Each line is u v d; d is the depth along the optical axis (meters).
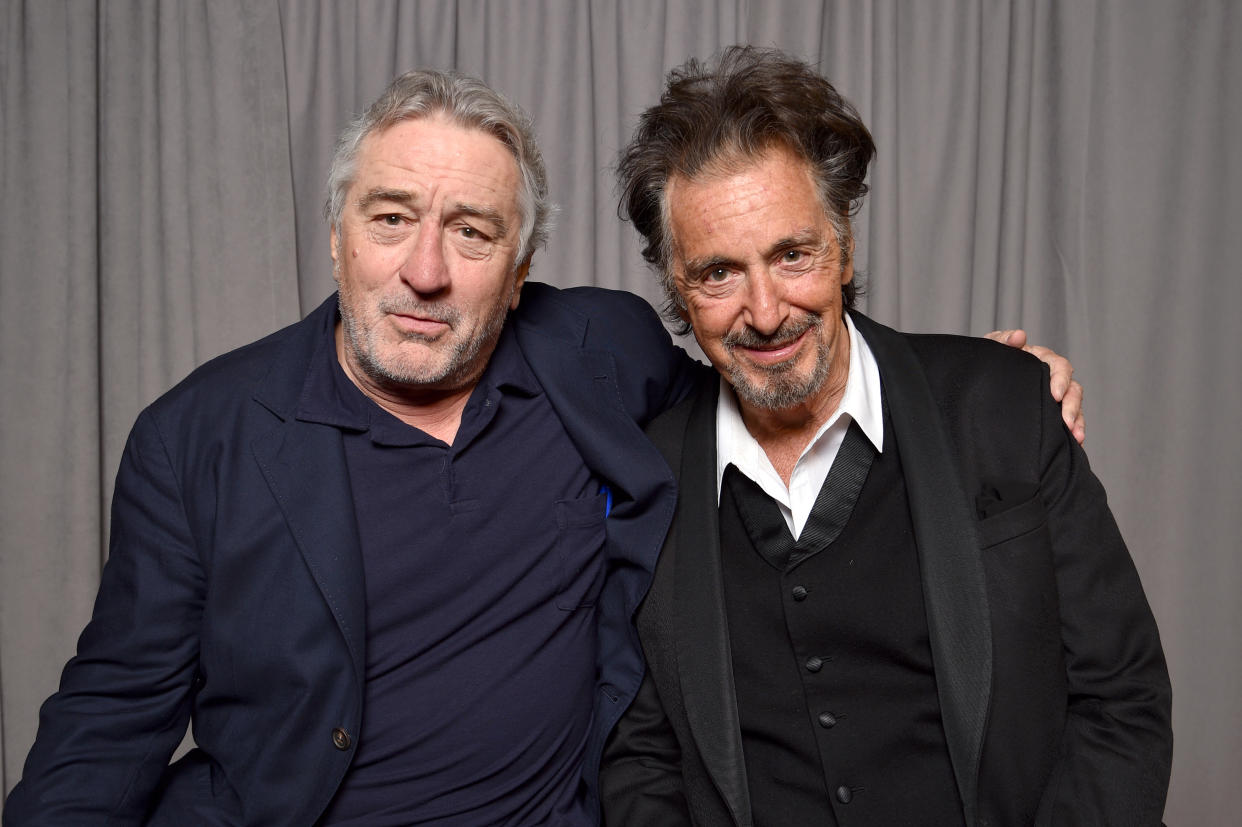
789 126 1.09
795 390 1.14
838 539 1.17
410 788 1.20
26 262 2.32
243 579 1.14
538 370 1.32
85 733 1.14
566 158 2.45
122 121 2.36
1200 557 2.47
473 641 1.22
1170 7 2.40
